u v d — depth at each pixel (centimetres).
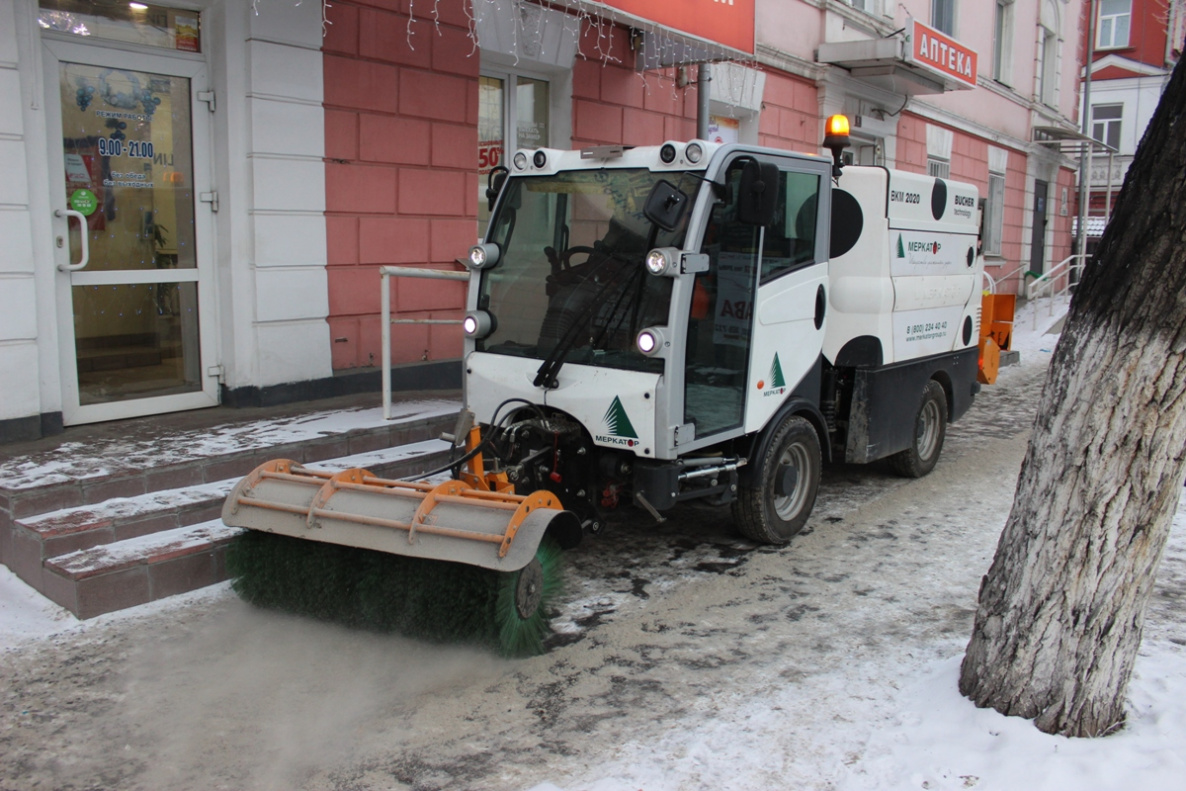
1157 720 336
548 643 430
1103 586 317
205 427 620
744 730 350
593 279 483
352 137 739
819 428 594
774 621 455
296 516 428
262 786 318
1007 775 305
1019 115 2095
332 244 734
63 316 596
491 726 356
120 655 410
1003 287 2127
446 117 811
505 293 511
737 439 543
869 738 340
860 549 564
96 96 607
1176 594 485
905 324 655
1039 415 332
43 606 449
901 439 671
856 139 1497
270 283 691
